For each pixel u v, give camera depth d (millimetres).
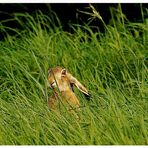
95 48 16625
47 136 12484
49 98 13469
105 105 13211
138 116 12594
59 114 13039
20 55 16469
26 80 15289
